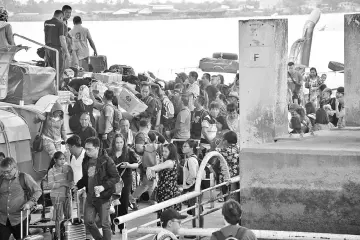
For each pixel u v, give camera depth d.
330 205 13.81
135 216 14.07
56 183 18.39
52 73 23.84
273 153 14.09
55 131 21.81
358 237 12.62
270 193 14.15
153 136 21.41
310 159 13.88
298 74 32.47
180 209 19.56
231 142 19.95
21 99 22.81
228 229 11.52
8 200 17.23
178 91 29.69
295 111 24.16
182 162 23.50
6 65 22.61
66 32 26.61
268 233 12.76
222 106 27.59
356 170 13.63
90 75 28.83
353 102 17.25
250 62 15.96
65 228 17.58
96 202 17.41
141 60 54.81
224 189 19.06
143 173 21.02
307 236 12.68
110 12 83.38
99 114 24.45
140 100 26.02
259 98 15.96
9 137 20.52
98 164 17.38
